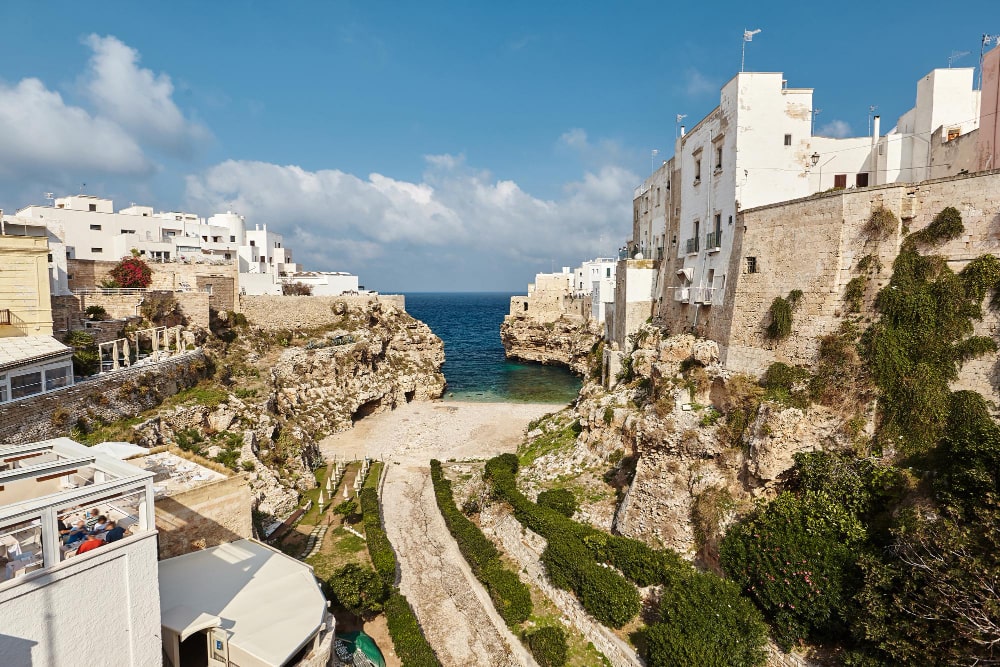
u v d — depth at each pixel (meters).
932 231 19.34
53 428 25.27
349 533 29.95
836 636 15.73
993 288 17.75
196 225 77.75
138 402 31.97
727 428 23.39
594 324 87.31
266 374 49.59
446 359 110.56
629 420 32.75
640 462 26.25
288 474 36.28
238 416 36.53
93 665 11.40
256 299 60.56
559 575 23.34
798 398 21.34
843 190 21.45
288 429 41.47
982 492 13.69
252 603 16.12
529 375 90.81
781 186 28.48
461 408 64.62
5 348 25.73
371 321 71.12
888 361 19.23
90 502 11.32
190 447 31.53
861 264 20.91
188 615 14.95
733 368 26.27
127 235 61.22
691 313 33.75
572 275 117.50
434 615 23.59
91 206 69.56
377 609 22.94
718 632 16.39
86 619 11.23
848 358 20.41
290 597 16.58
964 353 18.05
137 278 51.09
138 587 12.24
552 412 59.50
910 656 12.52
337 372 58.91
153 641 12.62
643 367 36.97
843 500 17.98
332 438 50.84
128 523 13.48
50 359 26.22
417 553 28.95
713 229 31.48
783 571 16.58
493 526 30.61
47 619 10.55
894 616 13.42
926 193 19.67
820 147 29.41
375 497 35.06
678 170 39.16
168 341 41.81
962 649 11.71
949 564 12.60
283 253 106.12
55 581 10.63
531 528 27.16
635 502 25.31
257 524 28.25
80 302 39.53
